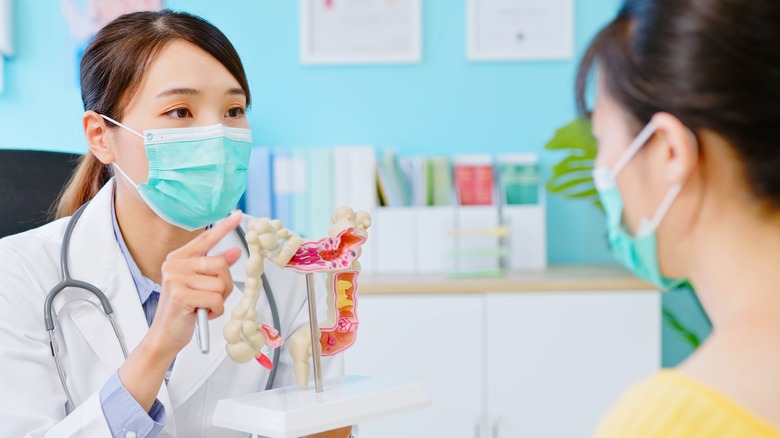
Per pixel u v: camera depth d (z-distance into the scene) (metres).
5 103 2.55
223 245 1.33
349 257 1.02
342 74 2.62
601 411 2.18
